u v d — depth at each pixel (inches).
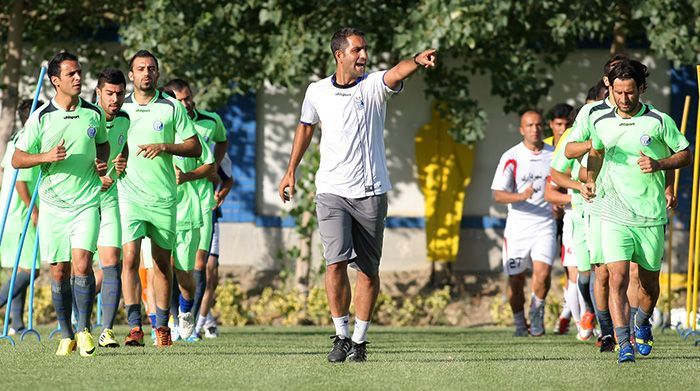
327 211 1132.5
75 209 1230.9
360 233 1147.9
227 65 2260.1
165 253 1405.0
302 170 2492.6
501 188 1825.8
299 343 1541.6
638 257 1216.8
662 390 940.0
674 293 2447.1
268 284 2566.4
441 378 1015.6
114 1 2480.3
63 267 1243.8
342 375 1033.5
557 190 1727.4
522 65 2391.7
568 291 1756.9
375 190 1131.3
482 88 2618.1
